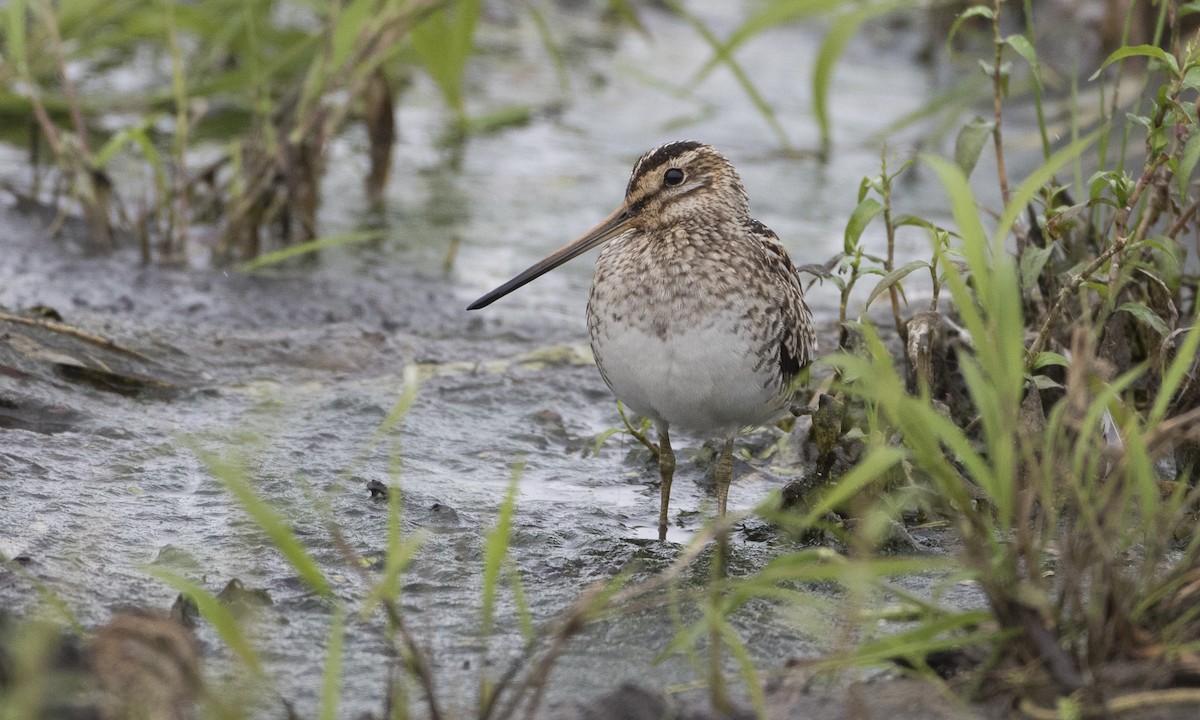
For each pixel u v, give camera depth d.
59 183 15.94
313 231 15.64
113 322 12.91
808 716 6.91
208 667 7.48
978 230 7.31
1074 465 7.24
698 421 9.54
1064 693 6.83
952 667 7.34
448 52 17.33
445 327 13.96
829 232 16.83
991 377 7.23
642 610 8.38
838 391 9.95
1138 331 10.98
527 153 19.44
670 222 10.24
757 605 8.42
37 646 6.13
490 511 9.95
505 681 6.75
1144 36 18.64
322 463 10.57
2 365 11.37
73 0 16.45
